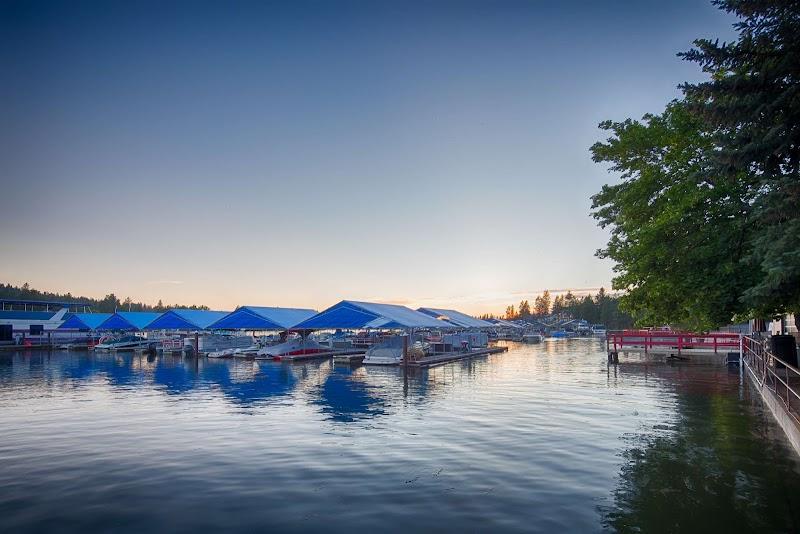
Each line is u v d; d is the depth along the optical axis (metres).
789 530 7.19
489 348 52.53
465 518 7.76
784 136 9.23
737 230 12.77
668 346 37.44
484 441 12.42
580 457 10.94
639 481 9.34
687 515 7.77
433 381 25.48
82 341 60.47
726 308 13.28
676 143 15.38
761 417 15.09
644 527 7.35
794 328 25.16
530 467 10.24
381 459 10.95
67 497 8.93
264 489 9.18
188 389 22.91
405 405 17.94
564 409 16.75
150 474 10.12
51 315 69.31
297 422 15.02
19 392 22.20
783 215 8.77
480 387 22.88
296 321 48.34
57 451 11.95
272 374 29.83
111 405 18.48
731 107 9.66
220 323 45.88
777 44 9.41
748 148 9.38
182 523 7.78
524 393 20.69
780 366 19.06
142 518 7.99
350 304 38.91
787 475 9.62
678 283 13.66
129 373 30.83
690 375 26.05
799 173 9.25
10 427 14.66
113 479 9.84
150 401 19.39
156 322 49.81
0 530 7.61
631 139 16.33
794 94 9.13
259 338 54.72
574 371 29.77
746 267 12.73
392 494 8.83
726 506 8.11
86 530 7.58
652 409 16.55
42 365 37.16
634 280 15.39
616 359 34.16
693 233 13.71
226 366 35.66
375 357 36.38
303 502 8.53
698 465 10.29
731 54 9.73
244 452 11.66
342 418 15.59
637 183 16.16
